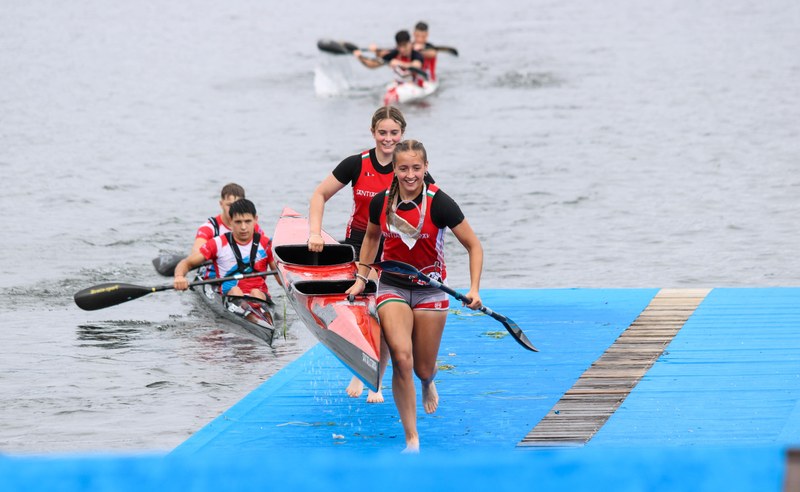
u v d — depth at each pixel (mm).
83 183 66562
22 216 57438
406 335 21141
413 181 20859
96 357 32562
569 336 32531
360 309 25000
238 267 36156
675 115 89062
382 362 24375
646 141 78562
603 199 61062
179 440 25016
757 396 25766
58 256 48625
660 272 46156
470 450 22625
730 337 31688
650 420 24203
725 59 120750
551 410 25250
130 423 26328
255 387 29359
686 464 5727
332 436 23969
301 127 87750
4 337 35031
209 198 62781
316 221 25109
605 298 37938
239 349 33469
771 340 31172
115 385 29625
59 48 139250
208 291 37500
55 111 94562
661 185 64562
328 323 25078
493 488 5770
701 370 28234
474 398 26484
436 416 25125
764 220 55625
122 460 5840
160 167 72000
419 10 189125
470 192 63250
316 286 27406
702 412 24656
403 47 98500
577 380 27750
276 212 59500
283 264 28984
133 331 35844
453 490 5801
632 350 30594
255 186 66312
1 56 131250
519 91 103062
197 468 5809
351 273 27781
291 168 71750
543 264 47719
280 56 132375
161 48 140750
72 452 24188
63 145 79438
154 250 50250
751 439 22688
